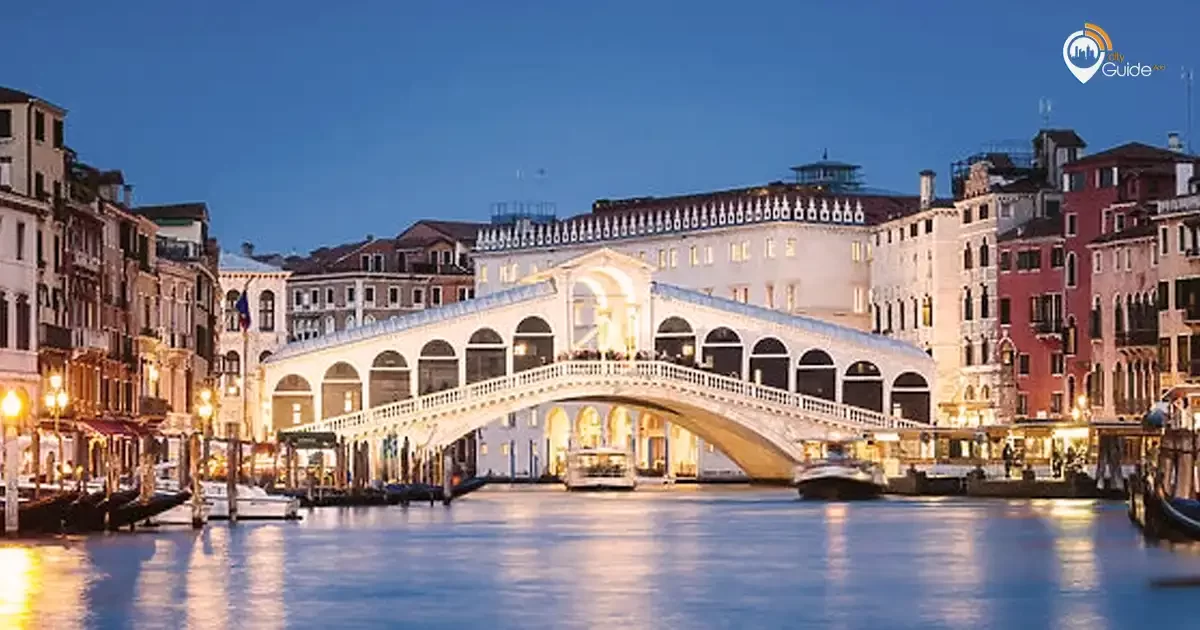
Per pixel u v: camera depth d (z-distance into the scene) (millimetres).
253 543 88062
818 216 182000
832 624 61344
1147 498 78938
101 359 119875
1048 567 77062
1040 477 137375
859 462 139000
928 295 170875
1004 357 162750
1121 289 145750
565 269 155875
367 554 83188
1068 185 154250
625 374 150375
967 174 172500
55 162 112500
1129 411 143375
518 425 191875
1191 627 60594
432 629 60250
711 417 153500
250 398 157875
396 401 153375
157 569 74562
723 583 72062
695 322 158875
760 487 164000
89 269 118562
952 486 141750
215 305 160375
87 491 90125
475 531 98938
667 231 191000
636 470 182875
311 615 62969
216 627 60188
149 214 157000
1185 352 136000
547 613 63688
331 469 145875
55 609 63375
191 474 99188
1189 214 134875
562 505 129750
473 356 155125
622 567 78000
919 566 78125
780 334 158500
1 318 104438
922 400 159625
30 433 101500
